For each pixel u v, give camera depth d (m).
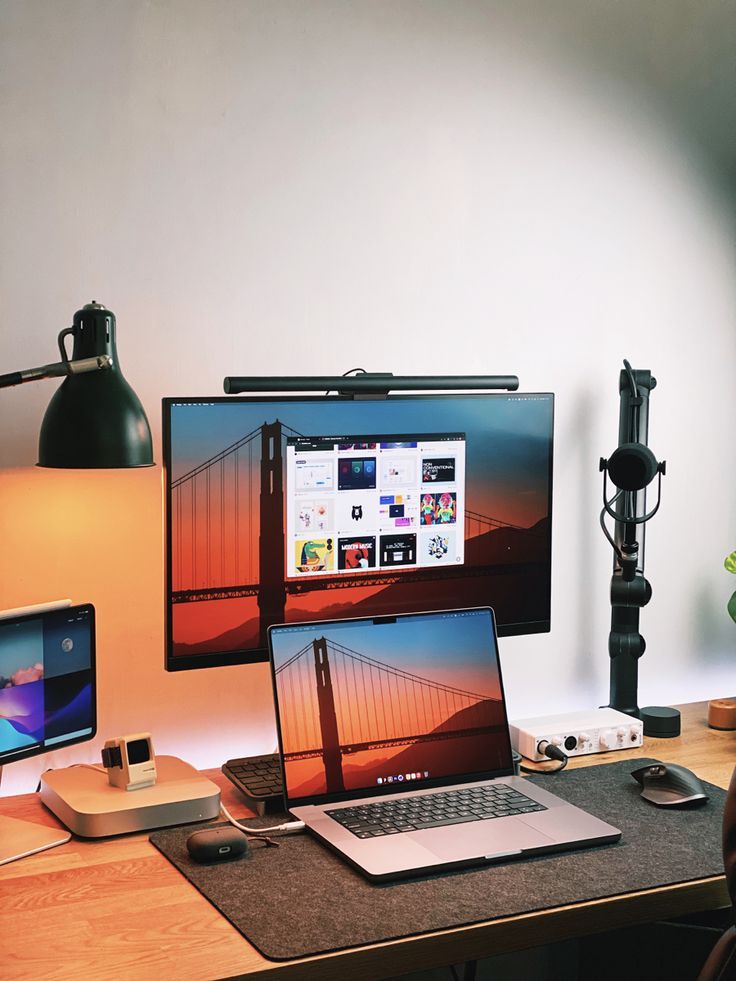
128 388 1.71
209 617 1.84
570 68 2.28
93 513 1.94
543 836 1.63
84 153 1.89
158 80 1.93
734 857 1.33
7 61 1.82
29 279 1.87
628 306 2.38
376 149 2.12
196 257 1.99
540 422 2.06
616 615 2.25
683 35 2.38
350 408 1.90
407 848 1.58
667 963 1.97
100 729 1.98
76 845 1.63
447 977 2.28
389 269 2.15
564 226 2.30
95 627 1.85
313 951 1.32
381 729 1.81
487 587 2.05
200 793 1.72
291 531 1.88
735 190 2.47
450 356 2.22
